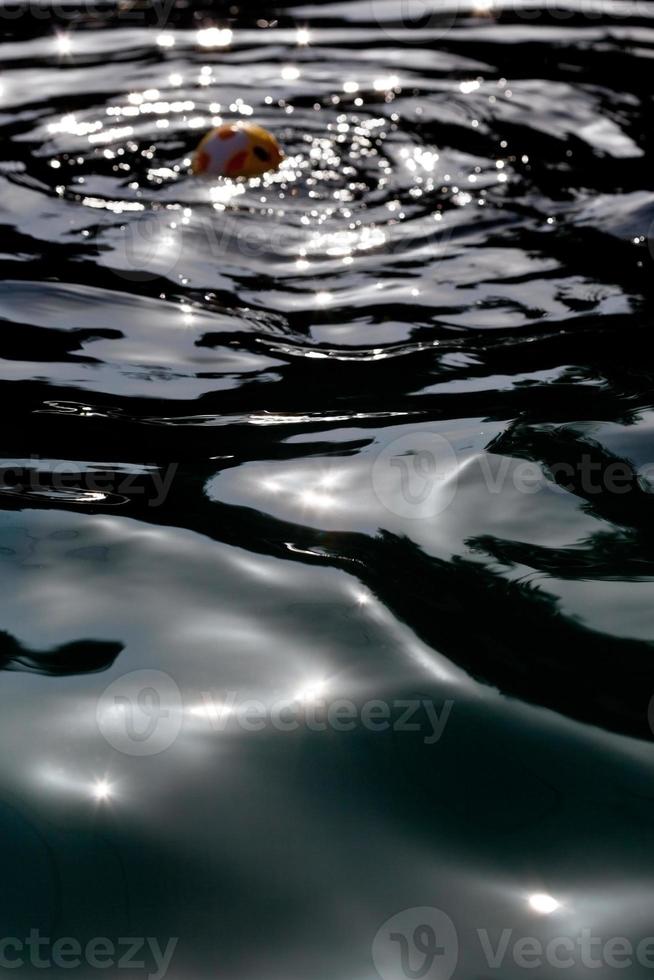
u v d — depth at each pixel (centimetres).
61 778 145
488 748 151
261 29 677
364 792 143
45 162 446
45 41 650
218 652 172
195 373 285
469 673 167
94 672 167
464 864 132
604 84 553
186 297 333
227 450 242
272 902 126
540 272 352
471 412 260
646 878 129
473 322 318
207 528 209
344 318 322
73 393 270
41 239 373
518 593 187
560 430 247
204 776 146
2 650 171
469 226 389
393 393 272
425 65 595
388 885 129
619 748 151
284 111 514
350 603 185
